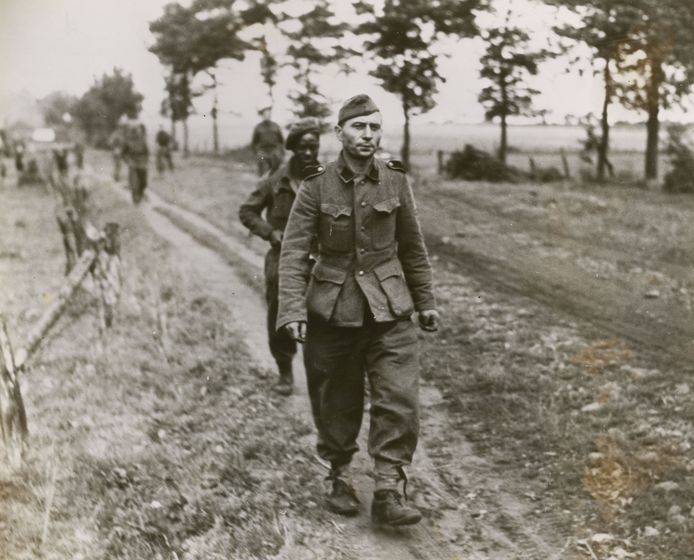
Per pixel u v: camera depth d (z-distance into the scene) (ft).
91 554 10.81
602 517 11.95
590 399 15.55
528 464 13.64
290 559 11.08
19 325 19.01
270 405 16.37
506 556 11.25
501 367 17.30
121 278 21.80
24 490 12.01
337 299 12.10
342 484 12.51
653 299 19.89
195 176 37.35
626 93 24.07
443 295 21.70
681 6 22.34
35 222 31.01
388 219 12.26
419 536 11.80
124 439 13.88
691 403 14.93
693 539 11.06
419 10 23.81
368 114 12.13
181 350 18.69
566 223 24.56
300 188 12.51
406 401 11.91
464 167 26.94
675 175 25.03
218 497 12.37
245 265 26.43
